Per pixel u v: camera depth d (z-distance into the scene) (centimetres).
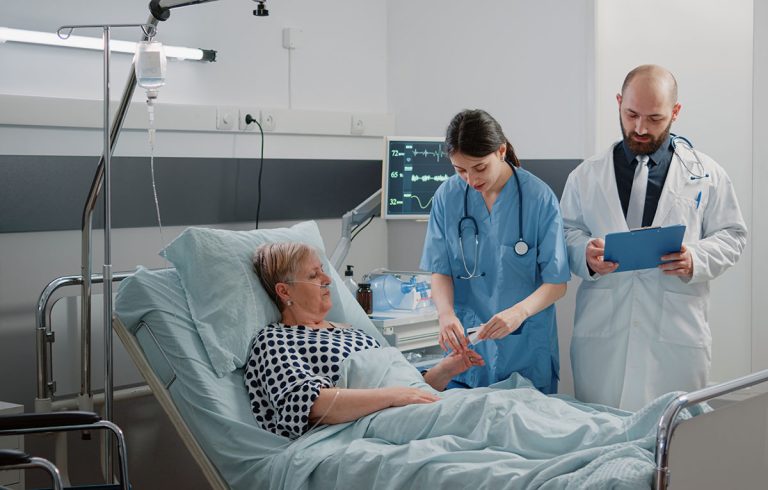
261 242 260
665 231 225
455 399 210
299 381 221
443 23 366
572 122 335
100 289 290
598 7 325
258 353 234
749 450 183
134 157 296
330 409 217
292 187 347
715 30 340
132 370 288
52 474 159
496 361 243
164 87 305
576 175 260
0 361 267
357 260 376
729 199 249
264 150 338
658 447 158
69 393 264
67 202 279
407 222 380
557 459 178
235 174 327
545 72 340
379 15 381
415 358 300
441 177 326
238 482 215
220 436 221
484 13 354
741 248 246
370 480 197
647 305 244
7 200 265
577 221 260
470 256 248
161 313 236
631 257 229
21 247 271
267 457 212
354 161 370
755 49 300
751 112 336
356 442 207
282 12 343
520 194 242
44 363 248
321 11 357
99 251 290
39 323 247
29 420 179
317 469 204
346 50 367
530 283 246
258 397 229
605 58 334
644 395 244
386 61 384
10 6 265
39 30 271
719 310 344
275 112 337
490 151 226
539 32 341
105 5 287
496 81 354
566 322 345
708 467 174
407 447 196
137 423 298
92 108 282
